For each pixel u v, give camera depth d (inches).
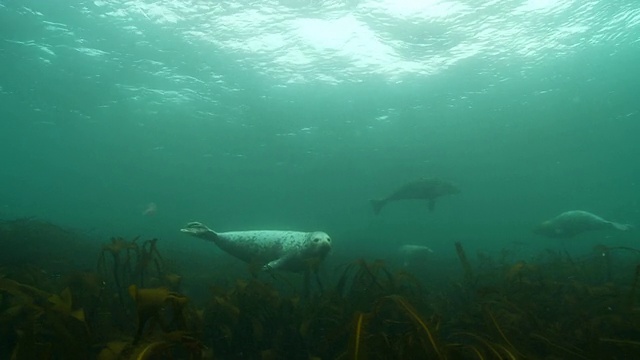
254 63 689.6
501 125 1061.1
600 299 157.8
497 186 2359.7
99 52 667.4
